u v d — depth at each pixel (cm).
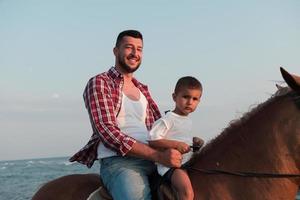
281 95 439
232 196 434
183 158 470
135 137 484
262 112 442
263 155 429
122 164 468
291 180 420
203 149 464
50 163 13050
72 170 7656
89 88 482
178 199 438
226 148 450
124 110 489
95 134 493
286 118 425
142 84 532
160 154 444
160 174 454
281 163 421
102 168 482
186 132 467
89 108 477
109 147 462
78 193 500
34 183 4394
